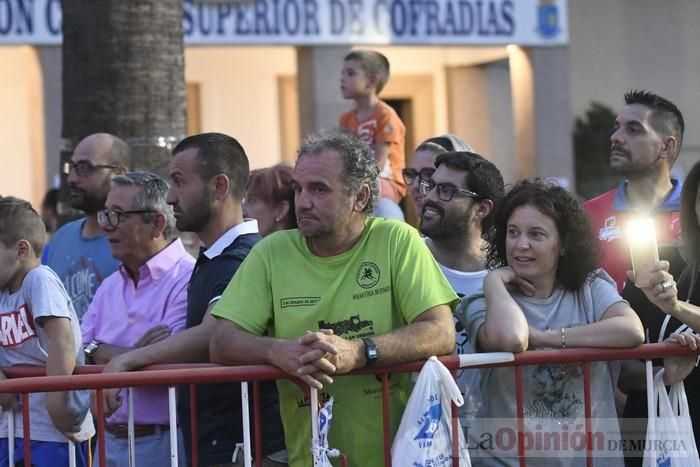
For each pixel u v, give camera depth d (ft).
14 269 38.17
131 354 36.81
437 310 34.47
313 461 33.94
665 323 39.04
